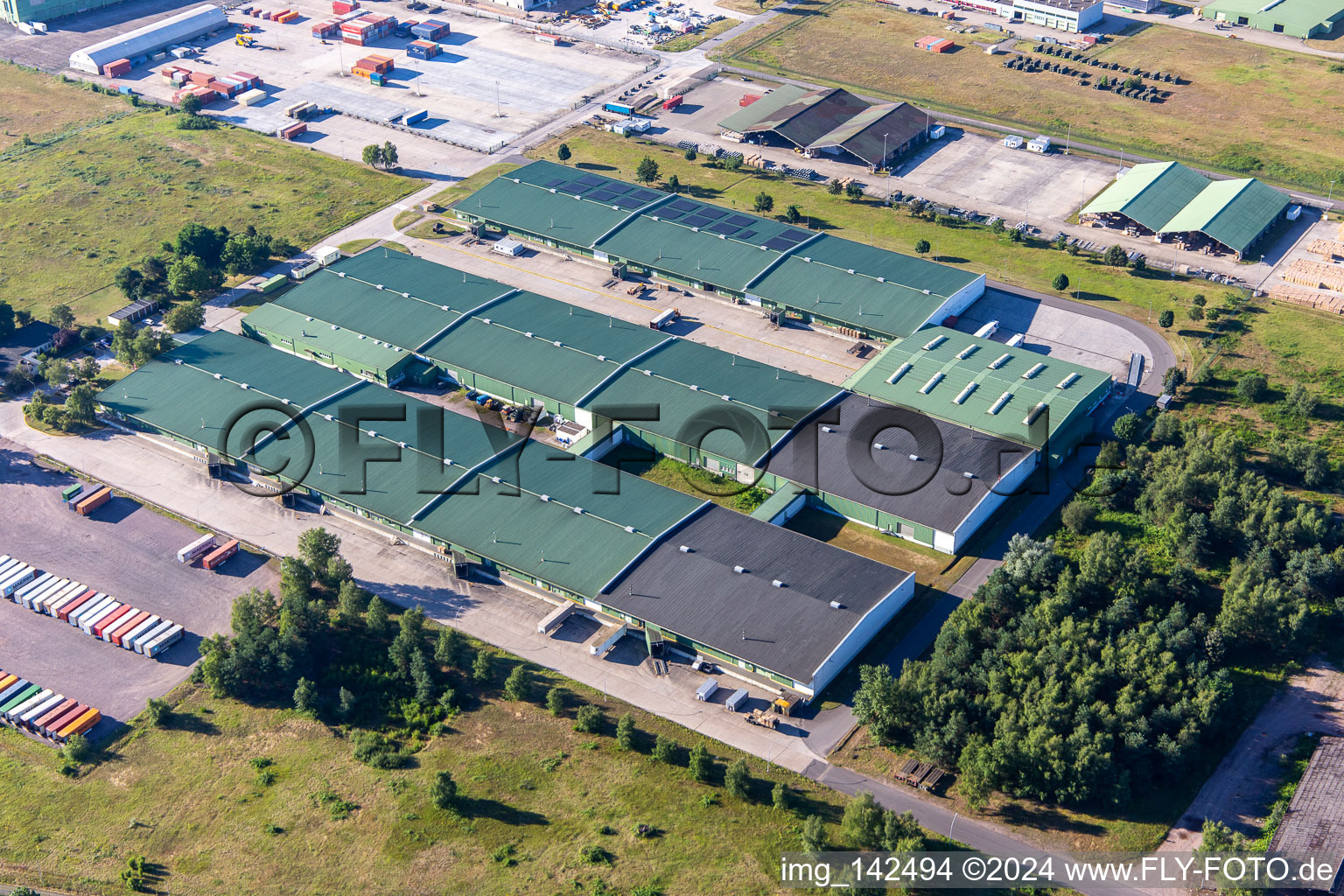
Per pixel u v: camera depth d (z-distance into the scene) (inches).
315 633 4970.5
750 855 4131.4
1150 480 5772.6
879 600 5039.4
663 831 4229.8
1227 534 5383.9
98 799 4429.1
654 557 5270.7
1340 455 5959.6
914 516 5521.7
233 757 4579.2
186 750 4618.6
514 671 4739.2
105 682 4916.3
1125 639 4736.7
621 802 4345.5
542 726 4665.4
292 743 4628.4
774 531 5452.8
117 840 4269.2
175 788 4463.6
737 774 4308.6
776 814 4288.9
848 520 5738.2
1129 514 5723.4
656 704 4778.5
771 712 4690.0
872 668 4835.1
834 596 5064.0
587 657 5007.4
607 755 4537.4
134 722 4744.1
